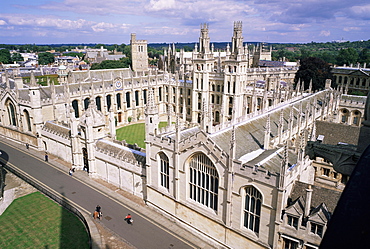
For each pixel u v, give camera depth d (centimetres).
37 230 5744
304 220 4103
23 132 10512
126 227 5800
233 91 12169
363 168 632
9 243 5359
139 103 14788
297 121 7144
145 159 6794
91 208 6494
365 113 1352
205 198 5300
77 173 8325
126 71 16850
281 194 4088
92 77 14362
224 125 5919
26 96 10612
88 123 7712
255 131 6094
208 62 12950
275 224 4234
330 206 4238
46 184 7638
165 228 5791
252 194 4556
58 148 9388
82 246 5269
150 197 6469
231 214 4844
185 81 14088
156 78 15188
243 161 4947
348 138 6825
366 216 526
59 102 10850
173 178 5778
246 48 12312
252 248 4666
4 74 13112
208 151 4894
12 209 6506
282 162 3984
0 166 8619
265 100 8894
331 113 9669
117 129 12950
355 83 14900
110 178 7688
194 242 5366
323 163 6406
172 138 5684
